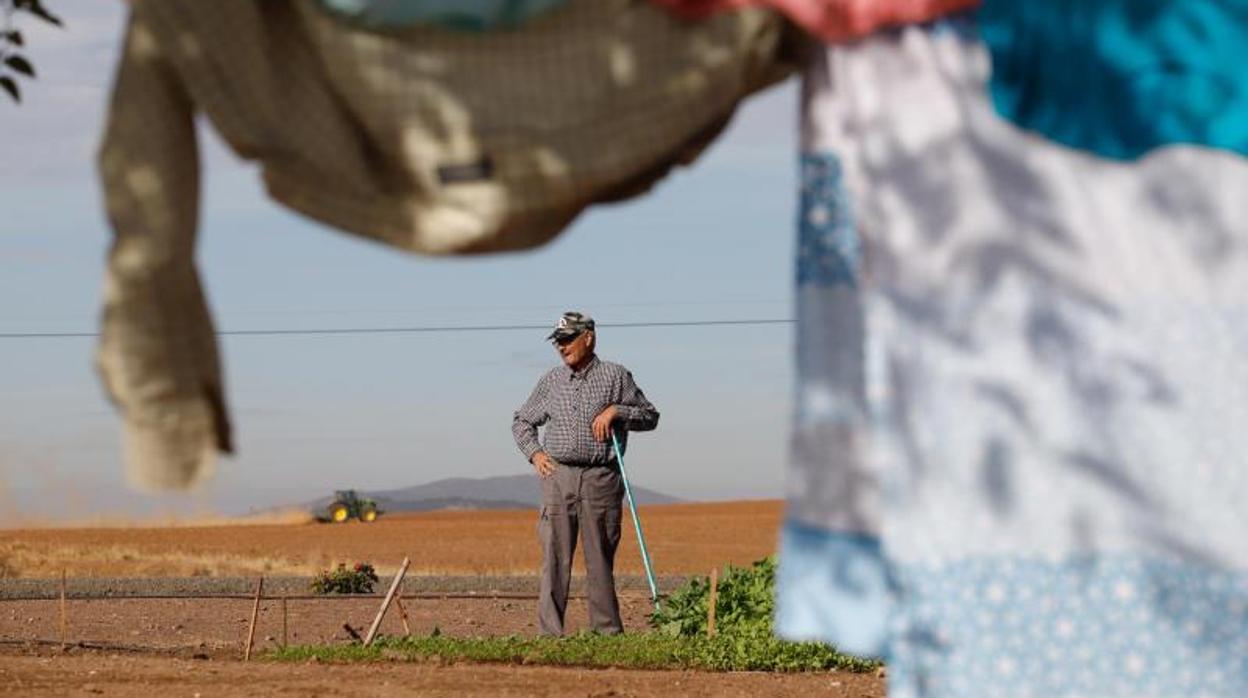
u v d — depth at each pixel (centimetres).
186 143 805
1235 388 817
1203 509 816
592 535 2175
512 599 3030
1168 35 827
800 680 1730
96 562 5600
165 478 804
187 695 1565
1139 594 812
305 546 7706
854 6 827
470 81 807
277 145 800
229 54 794
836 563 880
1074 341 819
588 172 805
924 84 827
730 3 822
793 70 859
